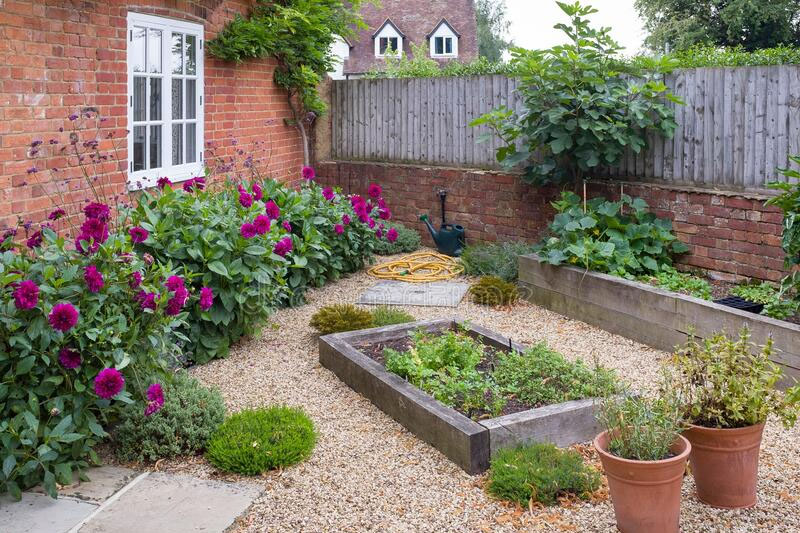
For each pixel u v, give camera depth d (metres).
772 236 6.60
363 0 11.02
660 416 3.24
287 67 9.64
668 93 7.21
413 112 9.95
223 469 3.78
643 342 5.96
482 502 3.50
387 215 8.80
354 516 3.38
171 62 7.51
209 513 3.35
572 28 7.56
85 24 6.21
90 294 3.82
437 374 4.62
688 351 3.64
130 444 3.95
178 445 3.95
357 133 10.57
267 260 5.77
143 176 7.01
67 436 3.46
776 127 6.71
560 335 6.22
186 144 7.95
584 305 6.52
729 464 3.37
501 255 8.11
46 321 3.58
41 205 5.85
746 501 3.43
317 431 4.29
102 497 3.51
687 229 7.27
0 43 5.38
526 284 7.21
